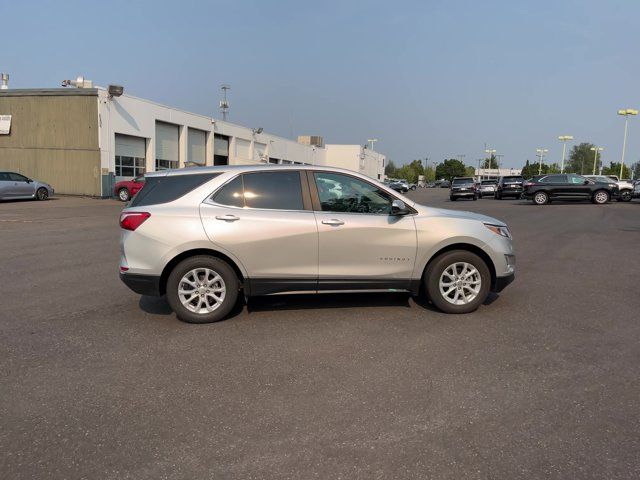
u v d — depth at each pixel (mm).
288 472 2670
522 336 4805
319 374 3936
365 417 3252
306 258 5234
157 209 5164
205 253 5258
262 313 5578
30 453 2867
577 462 2750
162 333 4930
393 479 2607
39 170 28422
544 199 27391
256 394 3596
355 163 78000
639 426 3125
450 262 5449
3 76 31281
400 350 4445
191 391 3650
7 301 6117
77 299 6223
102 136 27469
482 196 40531
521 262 8867
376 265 5352
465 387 3684
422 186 116750
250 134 45844
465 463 2742
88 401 3502
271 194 5305
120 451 2883
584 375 3887
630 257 9406
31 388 3701
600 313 5590
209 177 5324
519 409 3346
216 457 2816
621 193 29406
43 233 12625
